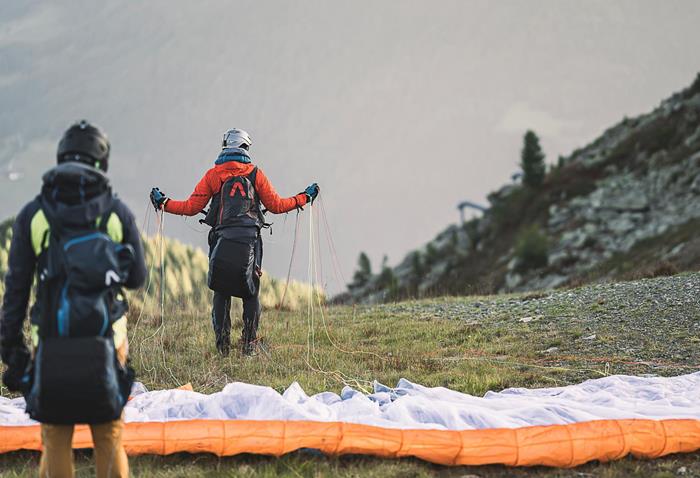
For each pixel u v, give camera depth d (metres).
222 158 15.16
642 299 19.73
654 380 12.16
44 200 6.67
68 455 6.76
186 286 26.83
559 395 11.58
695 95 118.94
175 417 9.76
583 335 16.73
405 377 13.66
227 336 15.59
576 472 8.84
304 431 8.98
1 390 12.83
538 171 127.94
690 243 68.06
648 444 9.11
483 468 8.93
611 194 106.94
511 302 22.69
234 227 14.84
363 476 8.47
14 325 6.70
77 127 6.98
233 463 8.88
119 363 6.62
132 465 8.73
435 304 24.08
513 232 120.88
